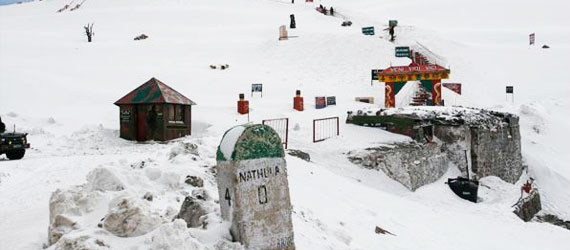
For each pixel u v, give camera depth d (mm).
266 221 7285
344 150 19344
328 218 11070
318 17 67438
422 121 21969
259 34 57031
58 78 36188
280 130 22734
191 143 13594
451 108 23250
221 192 7281
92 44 51562
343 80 39750
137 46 50656
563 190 26625
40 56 44000
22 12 90562
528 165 27953
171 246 6227
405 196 17969
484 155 22422
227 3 81125
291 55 45844
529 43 67625
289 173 14250
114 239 6566
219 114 27875
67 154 19266
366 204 13875
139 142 23000
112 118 27781
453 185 19656
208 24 65875
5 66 37875
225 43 51719
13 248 7375
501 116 25422
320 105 30734
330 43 47094
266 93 34875
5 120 25891
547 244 14633
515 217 17797
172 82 36812
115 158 16609
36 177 13500
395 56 43938
